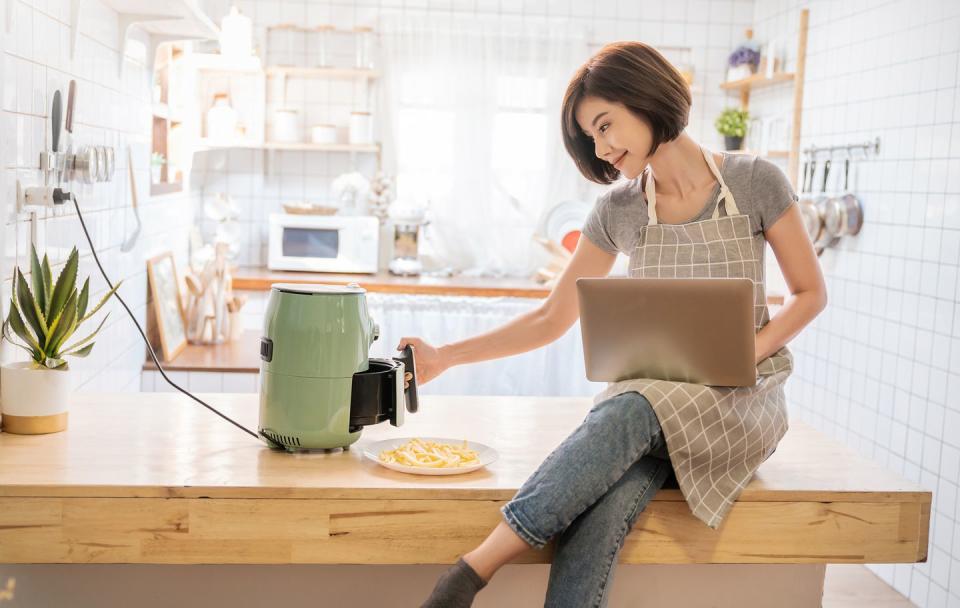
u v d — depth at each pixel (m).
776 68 4.62
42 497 1.61
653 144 1.83
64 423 1.95
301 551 1.67
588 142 1.95
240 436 1.96
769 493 1.75
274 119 4.81
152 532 1.64
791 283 1.88
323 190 4.96
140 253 3.23
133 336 3.14
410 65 4.88
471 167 4.93
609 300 1.74
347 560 1.68
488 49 4.88
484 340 2.12
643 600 1.98
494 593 1.94
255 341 3.93
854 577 3.55
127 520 1.63
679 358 1.74
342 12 4.85
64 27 2.24
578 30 4.92
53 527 1.62
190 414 2.12
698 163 1.90
